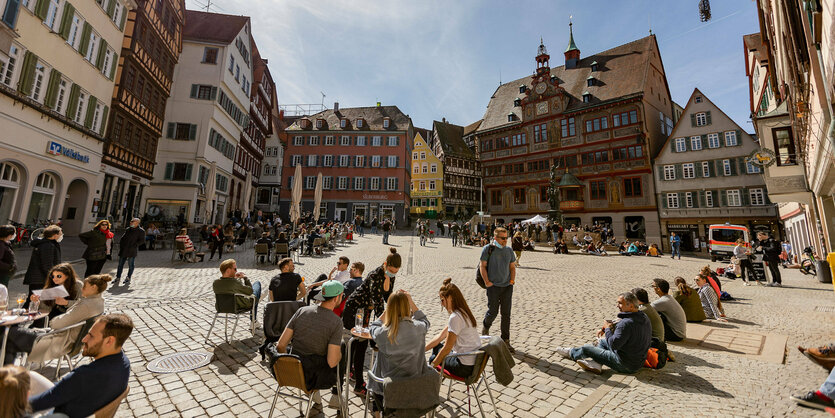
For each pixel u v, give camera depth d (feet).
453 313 11.74
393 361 9.85
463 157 200.54
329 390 13.85
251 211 138.72
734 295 33.37
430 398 9.04
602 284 37.91
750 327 21.72
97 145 63.10
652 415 11.06
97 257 26.76
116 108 67.31
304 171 157.99
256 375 14.34
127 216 78.18
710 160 110.22
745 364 15.42
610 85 133.59
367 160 157.07
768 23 41.29
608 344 14.80
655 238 116.57
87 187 60.95
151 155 82.84
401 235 120.47
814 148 35.47
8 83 44.39
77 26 55.77
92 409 7.69
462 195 196.75
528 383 13.91
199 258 47.65
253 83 134.82
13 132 45.47
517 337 19.62
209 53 96.12
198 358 15.78
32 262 18.24
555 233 90.79
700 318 23.26
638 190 120.88
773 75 51.06
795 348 17.66
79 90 56.85
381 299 15.46
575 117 135.23
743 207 103.96
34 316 12.39
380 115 167.12
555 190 106.42
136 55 71.87
